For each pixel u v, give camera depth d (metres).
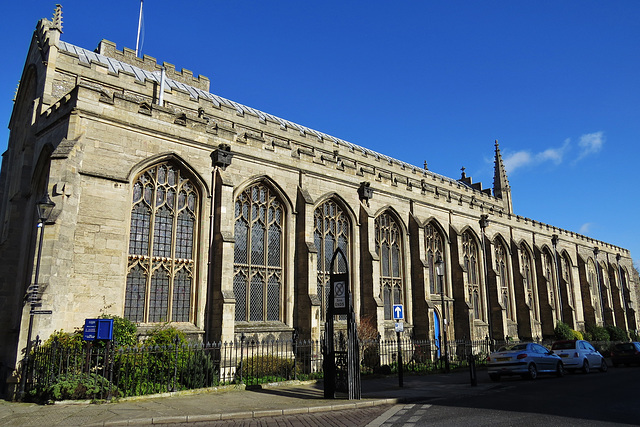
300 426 11.55
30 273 21.05
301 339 25.66
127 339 17.44
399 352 20.05
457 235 37.84
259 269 25.52
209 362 18.78
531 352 22.36
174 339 18.06
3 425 11.39
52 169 18.45
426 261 34.28
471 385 19.64
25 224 23.03
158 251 21.72
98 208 19.67
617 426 10.59
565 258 54.41
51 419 11.95
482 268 40.62
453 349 35.34
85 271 18.89
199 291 22.41
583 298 55.38
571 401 14.66
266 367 21.34
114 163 20.50
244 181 25.12
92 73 27.02
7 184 28.80
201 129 23.73
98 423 11.52
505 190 59.44
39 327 16.77
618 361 33.22
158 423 12.01
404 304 33.50
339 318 29.16
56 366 15.28
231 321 22.00
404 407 14.41
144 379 16.58
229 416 12.70
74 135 19.53
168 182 22.61
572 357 25.91
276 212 26.97
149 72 34.88
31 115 24.66
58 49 25.95
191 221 23.19
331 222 29.95
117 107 20.95
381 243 32.94
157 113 22.22
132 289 20.58
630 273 68.69
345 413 13.58
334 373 16.19
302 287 26.34
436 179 46.31
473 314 38.22
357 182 31.47
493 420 11.58
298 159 28.09
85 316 18.62
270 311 25.70
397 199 34.34
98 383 15.14
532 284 47.16
